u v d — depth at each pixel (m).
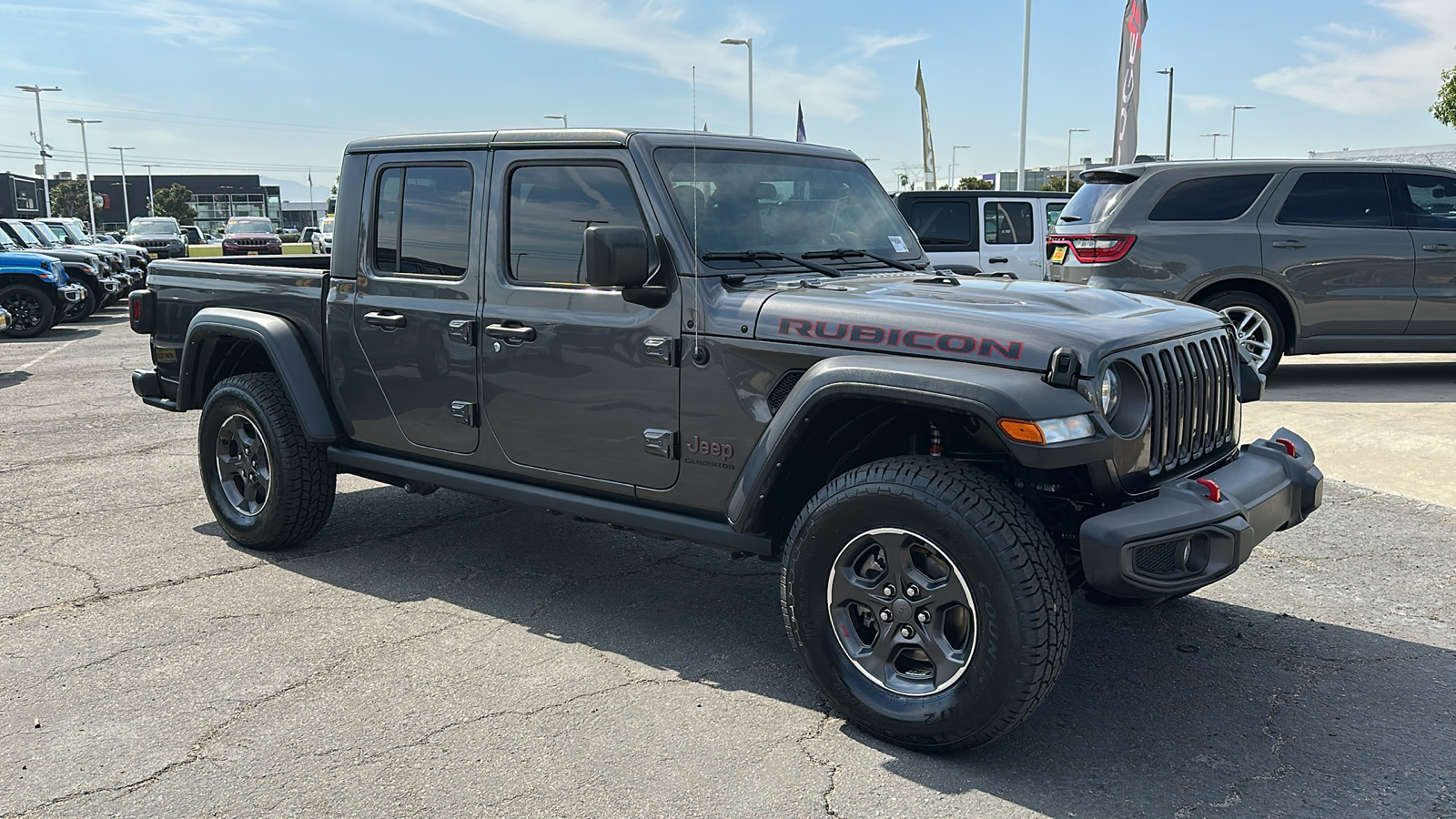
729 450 3.54
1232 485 3.24
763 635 4.12
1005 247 11.72
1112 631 4.10
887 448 3.64
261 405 4.86
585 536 5.41
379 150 4.50
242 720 3.41
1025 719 2.99
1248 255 8.64
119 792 2.99
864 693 3.23
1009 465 3.39
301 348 4.81
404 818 2.84
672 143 3.84
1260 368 8.78
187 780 3.04
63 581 4.73
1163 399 3.26
